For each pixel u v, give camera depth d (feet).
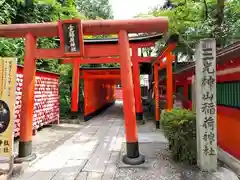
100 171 16.10
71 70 47.26
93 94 48.57
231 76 18.13
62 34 18.47
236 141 17.26
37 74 28.84
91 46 19.22
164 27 18.40
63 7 45.37
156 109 33.63
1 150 15.25
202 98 15.48
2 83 15.58
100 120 43.14
